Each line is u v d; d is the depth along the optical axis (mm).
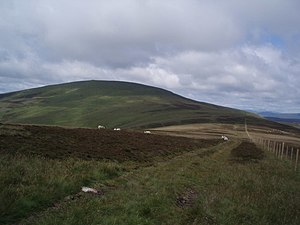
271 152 60906
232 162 38156
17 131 34406
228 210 15125
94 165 20906
